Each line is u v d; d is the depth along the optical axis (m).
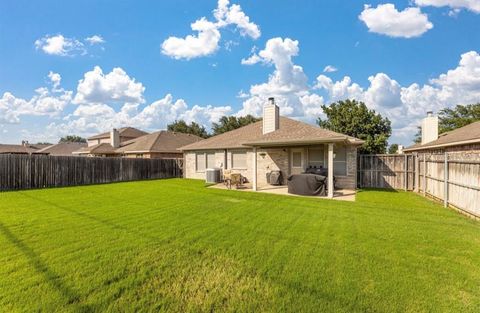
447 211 8.30
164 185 16.23
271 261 4.28
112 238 5.38
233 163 18.22
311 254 4.58
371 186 15.12
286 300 3.18
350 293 3.32
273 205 9.24
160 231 5.89
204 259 4.35
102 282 3.56
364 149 26.09
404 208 8.77
